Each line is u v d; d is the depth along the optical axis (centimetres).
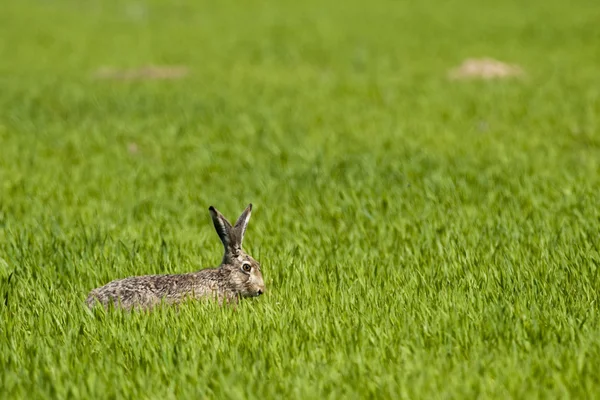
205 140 4800
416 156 4216
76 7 13338
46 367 1814
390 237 2838
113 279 2417
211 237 2927
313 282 2377
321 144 4650
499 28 10694
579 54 8681
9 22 11694
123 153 4478
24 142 4750
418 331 1966
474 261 2505
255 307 2181
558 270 2397
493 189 3481
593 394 1639
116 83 7331
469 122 5212
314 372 1764
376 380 1725
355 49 9419
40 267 2520
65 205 3422
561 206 3144
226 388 1683
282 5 13700
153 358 1842
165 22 12062
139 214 3247
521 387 1670
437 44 9650
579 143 4519
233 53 9381
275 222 3067
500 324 1967
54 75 7838
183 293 2172
